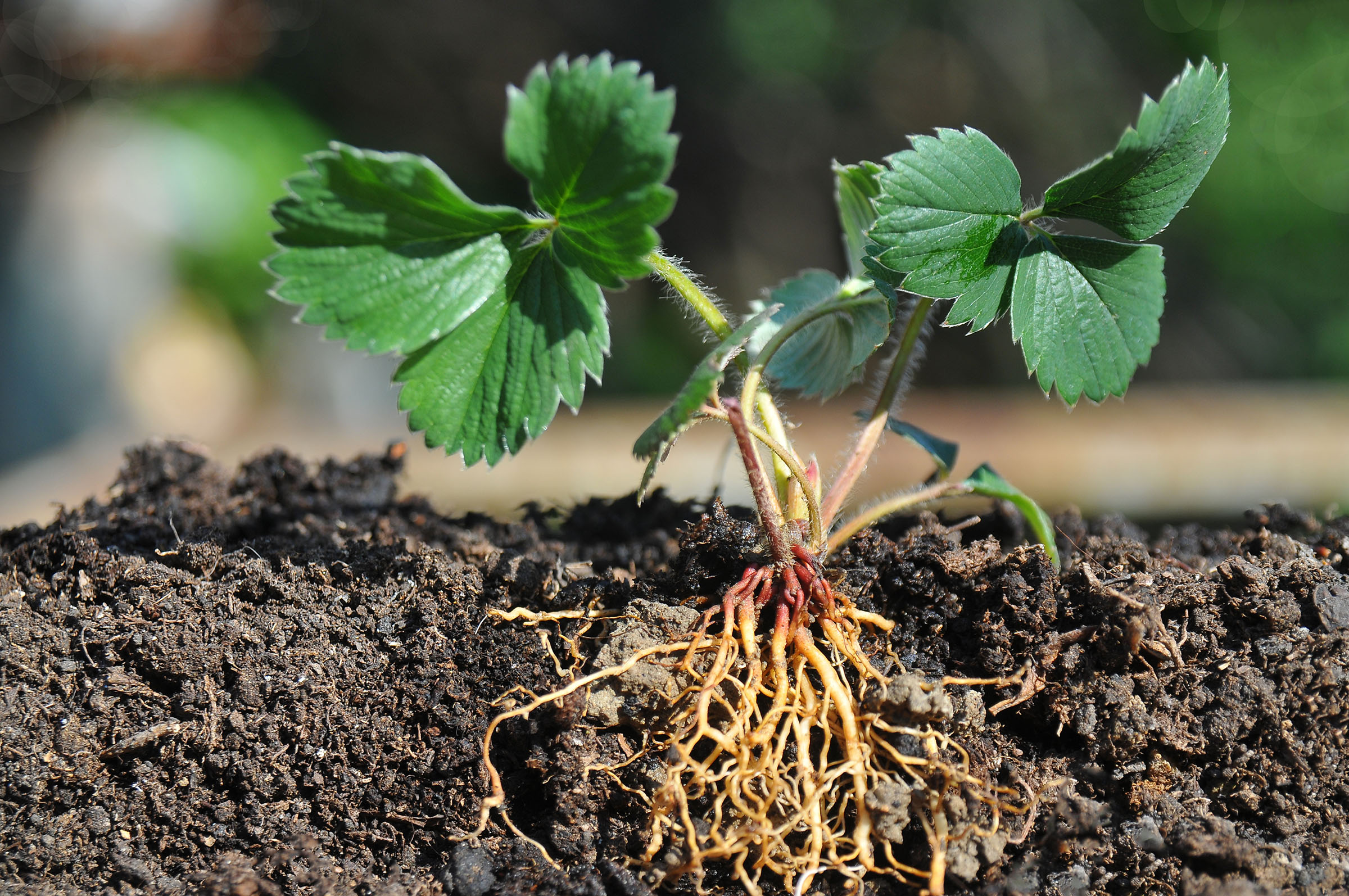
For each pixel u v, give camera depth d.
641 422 1.35
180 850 0.65
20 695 0.65
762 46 2.82
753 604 0.65
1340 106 2.58
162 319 1.98
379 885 0.64
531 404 0.65
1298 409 1.36
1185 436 1.16
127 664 0.65
